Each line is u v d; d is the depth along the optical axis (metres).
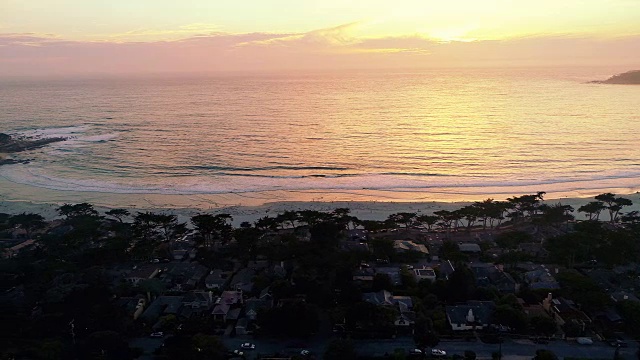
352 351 82.56
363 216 166.25
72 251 132.62
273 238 139.62
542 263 123.88
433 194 190.12
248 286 113.19
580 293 101.50
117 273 119.75
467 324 93.75
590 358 84.31
